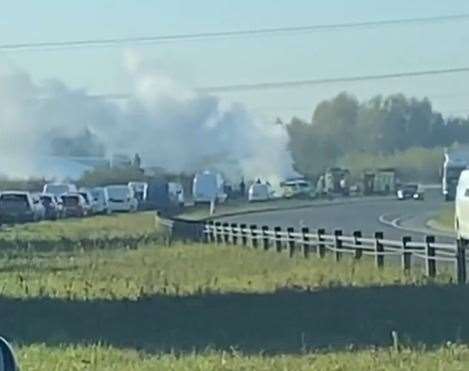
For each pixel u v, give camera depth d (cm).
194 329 4228
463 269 5569
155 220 13988
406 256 6206
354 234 7175
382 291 5178
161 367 3247
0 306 4941
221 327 4259
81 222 14300
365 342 3766
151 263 7419
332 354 3447
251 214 15488
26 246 9475
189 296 5159
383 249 6575
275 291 5300
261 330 4156
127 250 8888
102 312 4706
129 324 4388
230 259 7644
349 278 5847
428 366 3172
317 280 5797
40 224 13762
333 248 7544
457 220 7775
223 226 10012
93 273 6650
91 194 17750
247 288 5509
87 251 8806
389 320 4331
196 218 13900
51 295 5366
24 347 3753
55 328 4306
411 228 11475
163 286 5628
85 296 5284
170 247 9194
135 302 4994
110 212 17738
